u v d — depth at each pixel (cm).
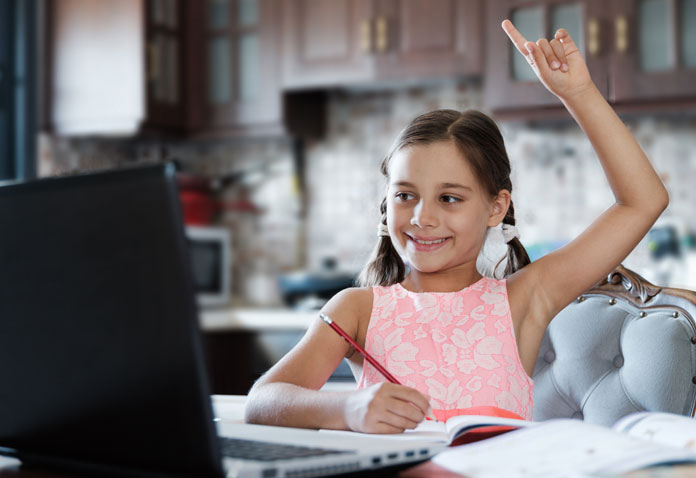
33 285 66
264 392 94
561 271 117
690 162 297
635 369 122
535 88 276
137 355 60
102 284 62
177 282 58
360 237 342
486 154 117
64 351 65
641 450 63
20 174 329
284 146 355
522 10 288
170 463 60
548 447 66
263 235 357
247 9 333
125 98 323
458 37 298
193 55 339
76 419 65
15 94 331
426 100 335
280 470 59
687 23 270
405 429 79
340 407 83
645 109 275
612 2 276
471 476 60
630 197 114
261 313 295
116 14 325
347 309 119
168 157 368
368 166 343
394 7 307
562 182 312
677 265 279
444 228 114
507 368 113
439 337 115
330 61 317
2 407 70
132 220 59
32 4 333
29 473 70
